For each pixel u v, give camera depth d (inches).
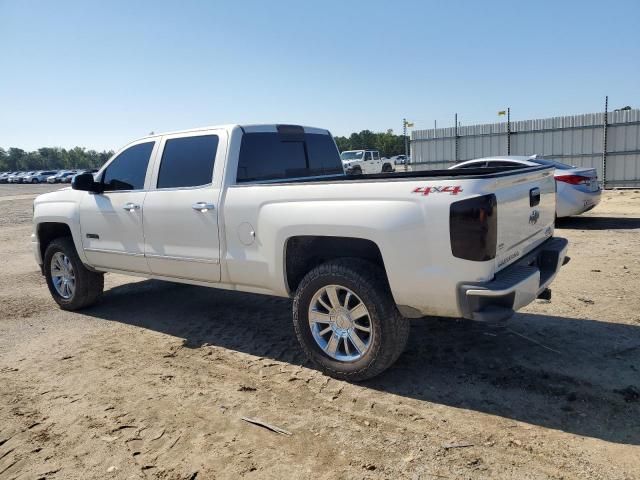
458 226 126.8
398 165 1502.2
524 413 131.1
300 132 214.7
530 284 134.8
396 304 141.1
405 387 148.6
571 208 422.6
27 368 175.9
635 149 691.4
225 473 112.8
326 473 110.8
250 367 168.9
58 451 124.5
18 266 366.9
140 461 118.8
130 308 244.4
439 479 106.8
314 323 157.6
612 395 137.6
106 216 213.8
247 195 167.6
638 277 253.9
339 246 159.0
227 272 177.3
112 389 156.3
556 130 749.3
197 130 190.9
